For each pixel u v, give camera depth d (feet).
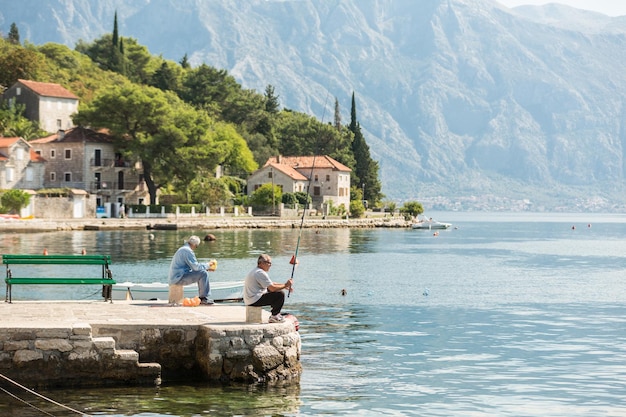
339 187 629.92
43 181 452.35
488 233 595.88
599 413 78.28
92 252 264.93
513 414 77.51
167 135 451.53
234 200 538.47
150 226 419.95
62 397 75.05
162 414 71.26
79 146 472.44
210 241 346.74
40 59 650.84
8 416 69.56
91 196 432.66
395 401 80.48
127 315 88.12
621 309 154.40
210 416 71.15
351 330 123.54
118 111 460.55
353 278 209.97
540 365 99.55
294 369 84.43
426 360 101.19
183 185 475.72
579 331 126.52
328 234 451.94
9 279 95.86
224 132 605.31
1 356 75.61
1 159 425.28
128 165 489.67
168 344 81.66
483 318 140.15
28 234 353.10
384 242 399.65
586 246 418.51
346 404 78.18
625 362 101.76
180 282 98.27
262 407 74.43
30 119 545.03
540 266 272.72
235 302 142.00
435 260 288.30
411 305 156.04
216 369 79.71
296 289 181.06
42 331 76.64
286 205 550.77
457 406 79.71
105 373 78.23
